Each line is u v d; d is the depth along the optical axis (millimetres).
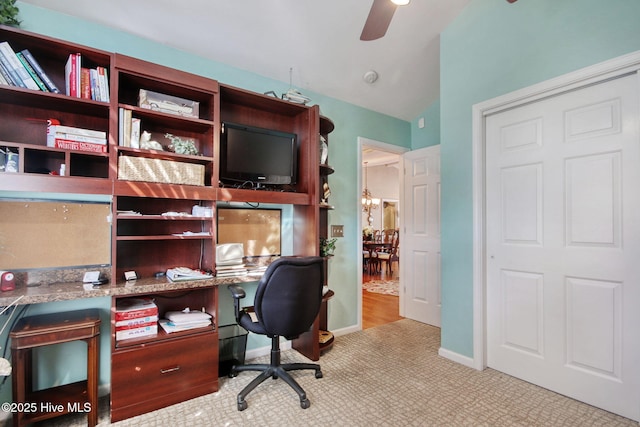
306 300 2049
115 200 1865
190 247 2396
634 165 1795
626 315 1823
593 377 1942
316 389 2148
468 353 2527
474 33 2531
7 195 1826
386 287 5645
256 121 2770
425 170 3703
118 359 1794
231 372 2309
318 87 3127
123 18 2107
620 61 1785
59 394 1822
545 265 2164
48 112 1938
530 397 2049
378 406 1943
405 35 2691
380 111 3701
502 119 2418
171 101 2195
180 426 1744
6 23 1711
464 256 2576
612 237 1876
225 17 2215
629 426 1743
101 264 2068
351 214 3412
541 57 2131
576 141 2023
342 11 2314
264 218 2803
